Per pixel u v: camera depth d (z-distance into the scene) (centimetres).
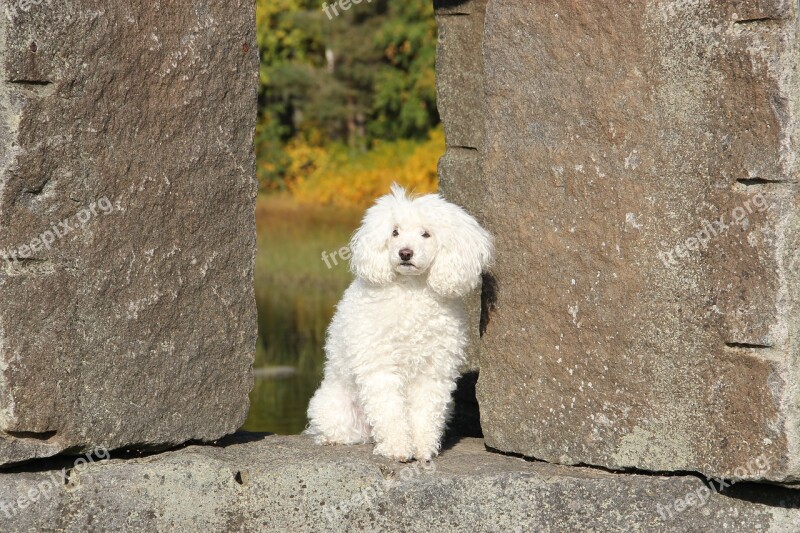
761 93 606
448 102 928
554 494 688
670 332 659
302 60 3791
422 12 3572
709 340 642
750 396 625
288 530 697
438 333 759
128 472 683
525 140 727
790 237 608
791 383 612
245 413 758
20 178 626
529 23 716
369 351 746
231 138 727
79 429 664
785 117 600
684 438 659
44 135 634
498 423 766
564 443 721
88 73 648
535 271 730
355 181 3353
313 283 2456
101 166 660
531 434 742
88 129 652
